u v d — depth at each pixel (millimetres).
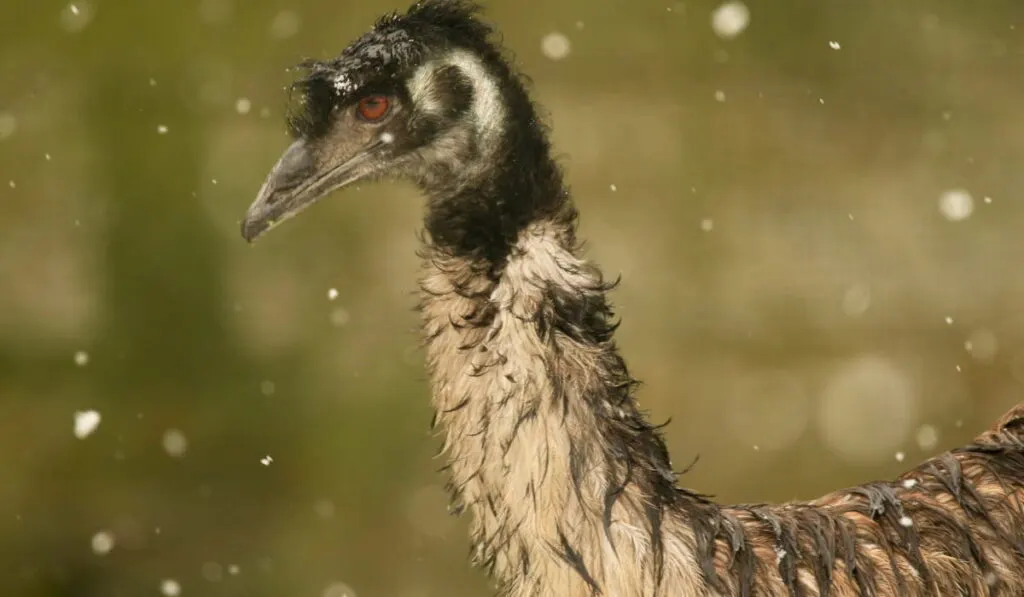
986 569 8547
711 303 20875
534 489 7500
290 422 20266
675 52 23938
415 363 20859
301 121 8461
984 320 20250
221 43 24406
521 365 7551
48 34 24078
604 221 21969
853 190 22062
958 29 24125
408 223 22625
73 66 23859
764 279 21078
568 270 7711
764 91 23547
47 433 20094
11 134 23109
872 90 23422
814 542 8141
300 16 24672
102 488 19297
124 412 20484
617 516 7508
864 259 21172
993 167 22125
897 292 20766
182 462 19719
